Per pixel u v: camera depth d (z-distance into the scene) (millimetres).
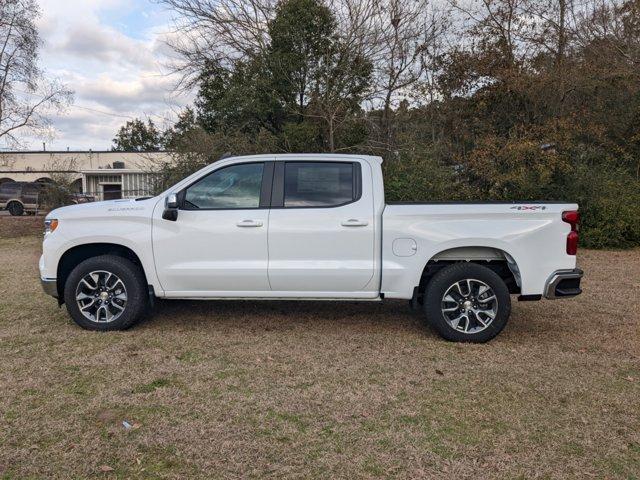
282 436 3377
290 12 17844
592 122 16875
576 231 5207
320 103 17312
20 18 19078
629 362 4789
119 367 4508
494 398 3990
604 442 3361
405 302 6953
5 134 19984
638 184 14695
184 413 3674
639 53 18062
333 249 5242
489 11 17750
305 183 5391
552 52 18109
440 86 18094
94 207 5535
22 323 5840
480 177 15195
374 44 17672
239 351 4969
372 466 3055
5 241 15508
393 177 14734
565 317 6355
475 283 5227
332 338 5410
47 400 3848
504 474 2992
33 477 2900
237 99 18328
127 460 3084
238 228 5273
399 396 4004
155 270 5383
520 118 17438
